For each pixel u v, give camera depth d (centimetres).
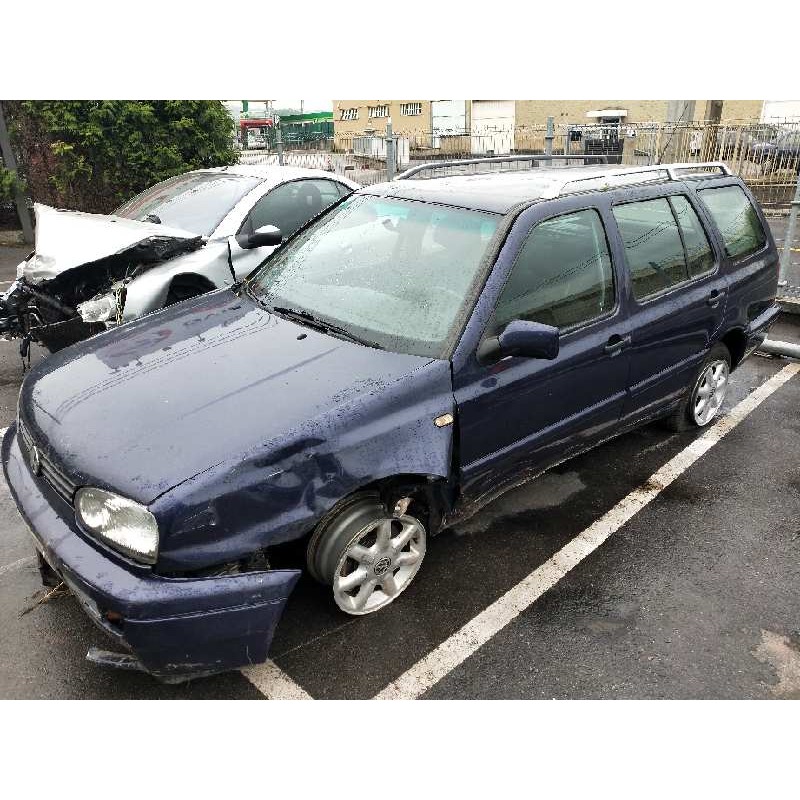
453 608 315
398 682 276
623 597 323
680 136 1192
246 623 244
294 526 253
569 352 334
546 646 294
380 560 299
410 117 2573
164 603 229
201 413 261
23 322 530
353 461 263
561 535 368
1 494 393
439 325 301
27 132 1067
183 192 640
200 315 351
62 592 316
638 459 444
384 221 364
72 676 277
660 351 393
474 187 369
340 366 287
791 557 354
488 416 306
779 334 683
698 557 352
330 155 1213
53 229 547
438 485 305
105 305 495
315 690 273
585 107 2331
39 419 279
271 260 394
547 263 329
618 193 373
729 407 520
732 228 455
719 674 282
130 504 231
